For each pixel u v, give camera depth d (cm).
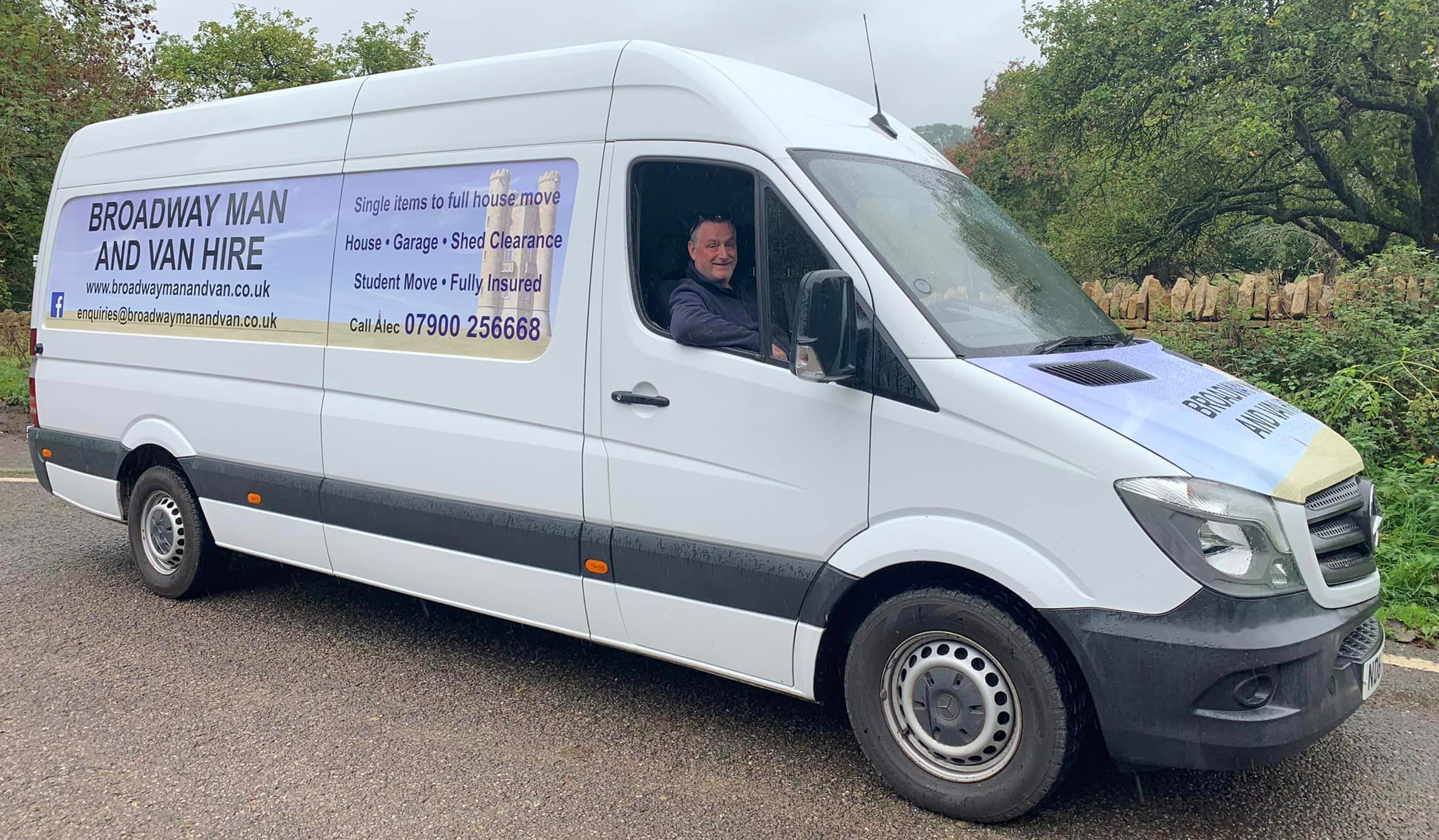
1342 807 340
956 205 405
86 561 640
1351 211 2053
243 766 371
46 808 340
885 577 344
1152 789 354
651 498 376
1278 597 290
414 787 356
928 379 318
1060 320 378
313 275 480
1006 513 307
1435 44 1497
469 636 514
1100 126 1883
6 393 1318
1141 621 291
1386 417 692
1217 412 331
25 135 1439
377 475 456
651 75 381
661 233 379
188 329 534
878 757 347
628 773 368
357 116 471
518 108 416
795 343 326
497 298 416
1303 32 1570
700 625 373
